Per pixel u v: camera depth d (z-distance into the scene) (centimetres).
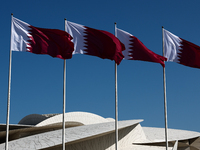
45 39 2606
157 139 4853
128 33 2883
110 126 3925
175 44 2964
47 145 3019
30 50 2552
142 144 4359
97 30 2742
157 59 2842
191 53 2947
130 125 4081
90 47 2705
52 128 5556
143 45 2867
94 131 3553
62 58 2630
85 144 3500
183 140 5678
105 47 2728
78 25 2736
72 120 5609
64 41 2630
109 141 3788
